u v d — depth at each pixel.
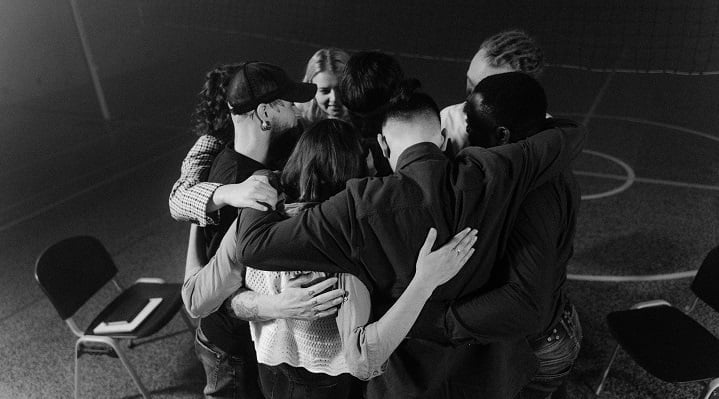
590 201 5.29
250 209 1.56
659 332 2.78
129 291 3.43
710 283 2.85
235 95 1.91
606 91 8.88
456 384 1.73
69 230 5.32
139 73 10.90
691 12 12.43
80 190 6.25
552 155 1.53
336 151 1.57
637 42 11.36
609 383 3.18
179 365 3.52
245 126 1.95
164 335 3.83
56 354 3.69
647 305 2.99
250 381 2.32
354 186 1.43
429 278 1.37
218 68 2.21
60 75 10.32
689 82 9.09
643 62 10.34
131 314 3.16
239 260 1.50
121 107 9.11
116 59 11.74
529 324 1.52
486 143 1.80
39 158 7.32
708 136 6.79
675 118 7.51
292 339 1.72
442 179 1.42
